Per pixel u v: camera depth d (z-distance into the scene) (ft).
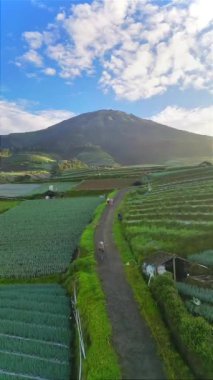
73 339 112.88
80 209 307.78
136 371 82.64
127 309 112.47
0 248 212.02
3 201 398.01
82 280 139.54
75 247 204.64
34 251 202.08
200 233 183.01
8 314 129.49
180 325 92.99
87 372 84.79
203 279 135.44
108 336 96.73
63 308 133.08
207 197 276.21
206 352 82.69
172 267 143.13
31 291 151.74
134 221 228.84
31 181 563.07
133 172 529.04
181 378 79.00
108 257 167.73
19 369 98.58
